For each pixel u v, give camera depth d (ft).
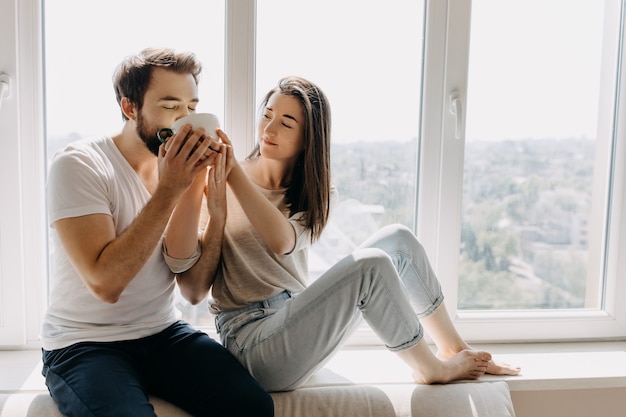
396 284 4.47
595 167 5.98
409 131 5.72
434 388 4.73
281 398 4.57
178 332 4.70
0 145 5.11
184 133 4.14
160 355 4.51
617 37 5.85
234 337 4.71
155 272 4.59
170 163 4.10
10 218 5.20
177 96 4.42
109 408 3.83
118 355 4.29
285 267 4.95
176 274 4.92
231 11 5.26
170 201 4.13
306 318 4.40
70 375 4.08
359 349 5.72
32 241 5.31
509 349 5.79
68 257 4.16
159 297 4.68
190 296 4.96
